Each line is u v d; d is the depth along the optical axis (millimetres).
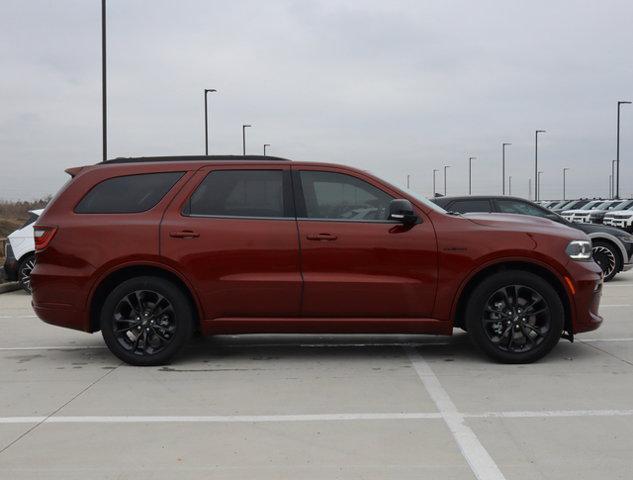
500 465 3758
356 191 6152
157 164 6301
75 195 6266
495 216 6574
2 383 5691
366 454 3953
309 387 5445
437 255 5984
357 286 5980
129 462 3867
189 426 4500
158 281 6098
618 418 4566
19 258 12523
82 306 6125
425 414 4703
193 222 6078
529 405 4879
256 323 6070
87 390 5426
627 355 6492
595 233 12641
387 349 6902
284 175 6184
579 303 6066
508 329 6059
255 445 4125
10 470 3764
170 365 6277
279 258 6004
